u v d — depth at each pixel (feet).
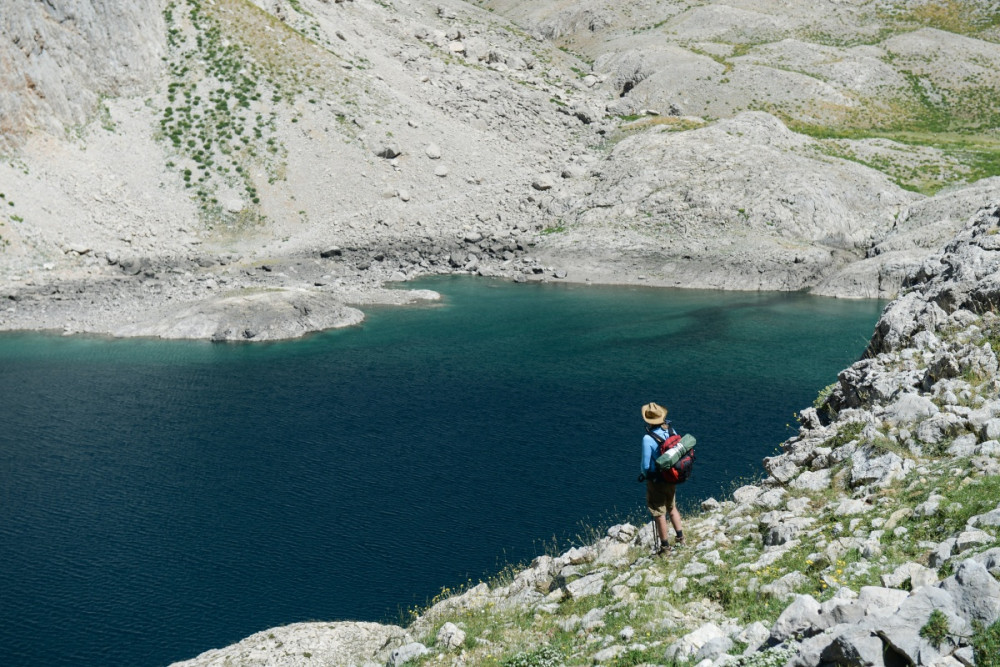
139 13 331.77
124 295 239.71
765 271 265.54
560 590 50.29
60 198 268.21
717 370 169.48
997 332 60.44
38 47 289.94
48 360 187.52
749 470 111.14
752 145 320.91
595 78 468.75
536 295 256.93
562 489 111.65
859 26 530.27
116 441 134.21
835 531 43.37
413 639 53.01
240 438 135.13
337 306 226.38
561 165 352.08
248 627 81.41
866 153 331.16
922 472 46.47
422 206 312.91
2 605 85.97
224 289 246.68
